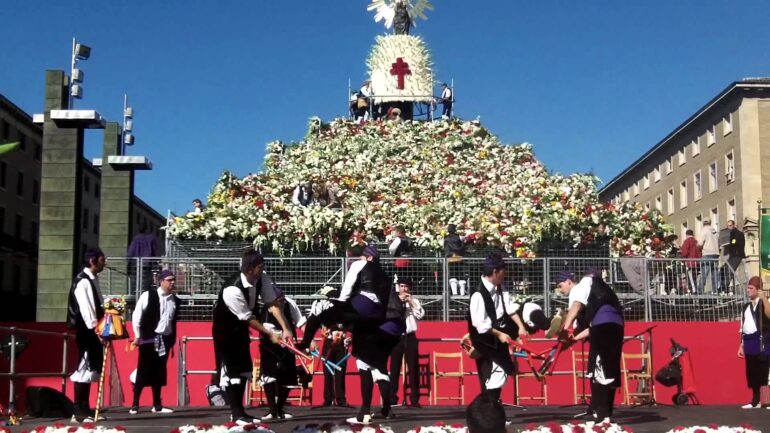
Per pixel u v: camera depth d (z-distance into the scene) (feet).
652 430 33.30
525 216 69.77
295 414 41.37
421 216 73.67
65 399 40.78
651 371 52.16
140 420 39.11
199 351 57.16
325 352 48.34
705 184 215.10
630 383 57.88
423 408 46.83
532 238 68.03
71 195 72.08
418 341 51.26
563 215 70.33
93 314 37.93
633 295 59.62
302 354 33.14
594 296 34.81
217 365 33.63
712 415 41.73
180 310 60.18
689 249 71.72
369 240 69.21
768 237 56.39
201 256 67.36
